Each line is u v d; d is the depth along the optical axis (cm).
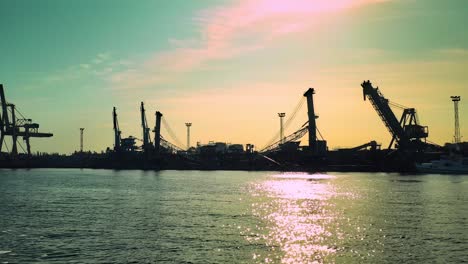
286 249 5259
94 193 13312
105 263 4644
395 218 7825
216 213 8431
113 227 6744
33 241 5678
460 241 5747
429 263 4669
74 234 6156
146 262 4681
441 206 9681
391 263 4669
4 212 8531
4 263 4653
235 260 4759
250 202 10625
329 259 4806
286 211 8850
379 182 18625
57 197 11931
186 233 6247
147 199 11306
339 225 7038
